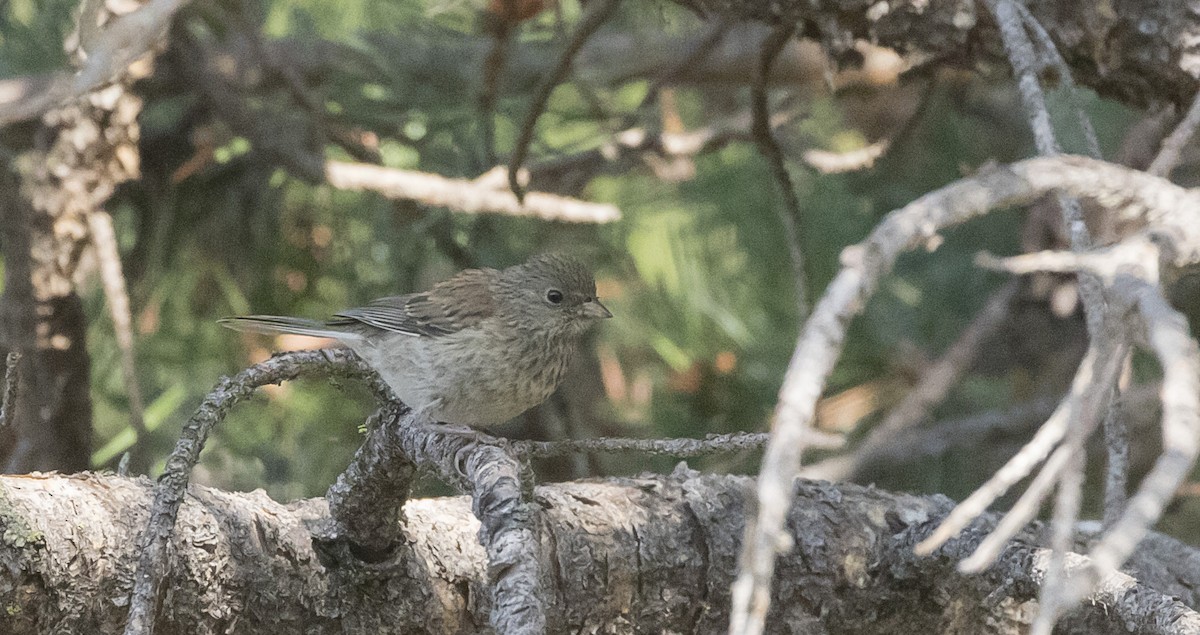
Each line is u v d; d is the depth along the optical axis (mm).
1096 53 6805
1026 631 6469
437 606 6176
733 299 10961
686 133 11117
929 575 6559
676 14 10617
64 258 8719
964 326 11062
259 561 5883
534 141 10867
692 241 10938
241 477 9750
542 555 6254
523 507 4734
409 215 10180
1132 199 3471
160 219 10156
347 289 10453
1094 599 5578
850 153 10094
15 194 8695
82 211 8648
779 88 11070
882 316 11164
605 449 5621
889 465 10773
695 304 10719
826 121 11336
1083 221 4648
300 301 10445
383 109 10281
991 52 7023
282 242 10367
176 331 10289
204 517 5801
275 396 9789
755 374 10789
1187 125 4547
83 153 8609
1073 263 3195
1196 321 9438
